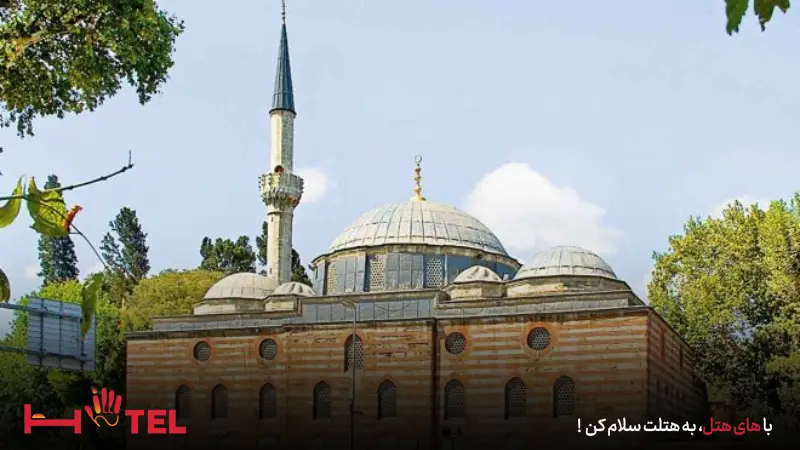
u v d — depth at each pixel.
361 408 65.75
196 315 73.44
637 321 60.34
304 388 67.50
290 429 67.25
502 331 63.53
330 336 67.56
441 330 65.12
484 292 67.62
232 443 69.31
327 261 78.81
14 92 31.83
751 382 76.25
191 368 71.31
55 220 8.98
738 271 77.69
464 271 70.19
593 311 61.44
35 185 8.98
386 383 65.69
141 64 33.28
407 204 79.38
